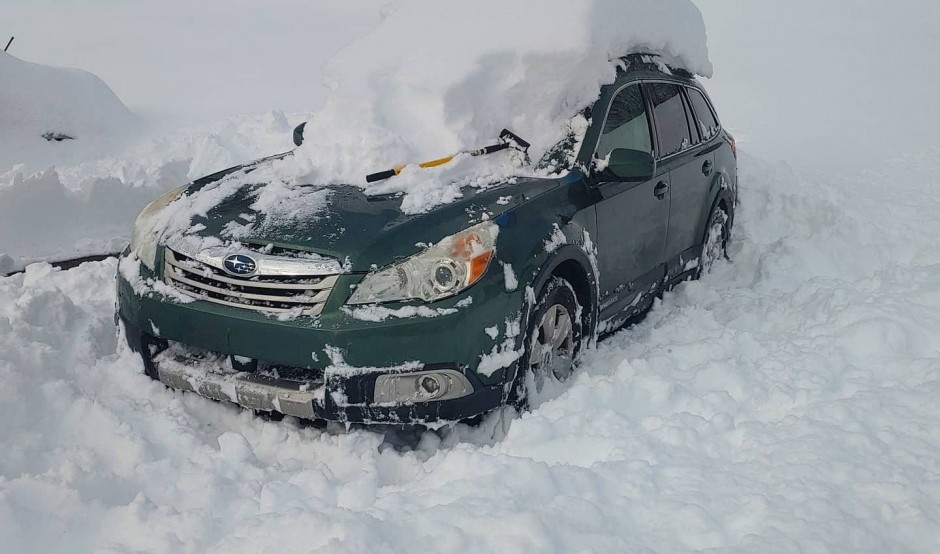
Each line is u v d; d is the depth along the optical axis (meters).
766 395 3.64
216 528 2.87
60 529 2.86
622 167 4.11
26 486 3.00
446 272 3.40
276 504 3.03
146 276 3.76
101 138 10.35
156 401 3.85
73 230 6.31
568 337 4.07
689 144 5.29
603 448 3.27
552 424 3.41
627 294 4.63
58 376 3.88
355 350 3.29
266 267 3.44
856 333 3.95
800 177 7.93
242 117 10.26
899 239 6.14
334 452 3.53
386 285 3.36
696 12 5.54
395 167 4.02
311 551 2.57
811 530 2.63
